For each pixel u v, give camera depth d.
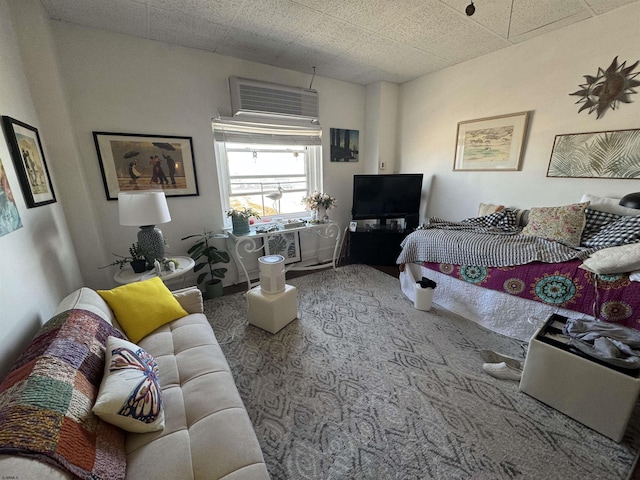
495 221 2.83
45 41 1.87
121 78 2.32
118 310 1.52
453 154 3.41
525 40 2.61
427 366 1.80
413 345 2.02
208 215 2.95
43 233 1.64
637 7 2.03
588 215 2.28
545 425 1.36
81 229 2.20
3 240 1.20
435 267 2.57
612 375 1.22
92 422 0.83
